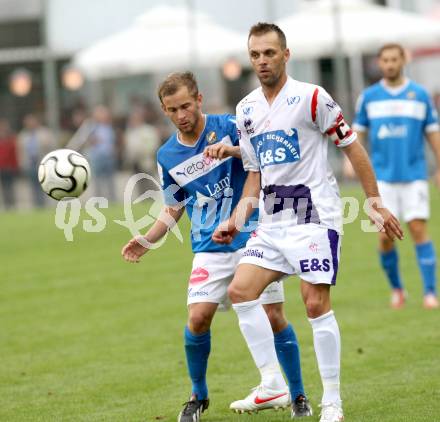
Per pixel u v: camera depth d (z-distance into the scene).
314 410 17.86
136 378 20.86
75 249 42.69
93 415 18.19
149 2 69.12
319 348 16.52
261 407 17.06
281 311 17.75
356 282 31.48
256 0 67.69
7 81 66.62
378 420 16.69
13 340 25.33
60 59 68.69
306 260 16.50
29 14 71.06
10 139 62.41
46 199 62.44
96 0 69.12
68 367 22.17
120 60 63.53
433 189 57.97
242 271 16.80
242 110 17.06
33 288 33.34
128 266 37.28
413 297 28.72
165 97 17.31
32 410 18.75
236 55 63.75
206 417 17.81
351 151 16.73
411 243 39.06
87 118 63.78
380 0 71.19
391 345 22.58
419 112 28.03
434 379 19.34
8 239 47.34
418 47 65.69
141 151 60.16
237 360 22.06
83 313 28.58
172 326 26.17
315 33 60.72
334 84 64.81
